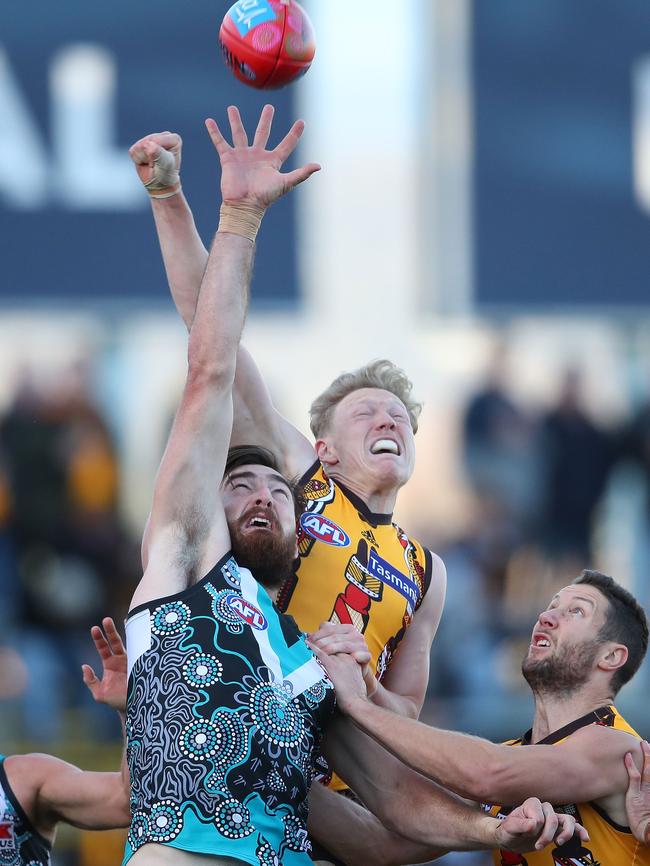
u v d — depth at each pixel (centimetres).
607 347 4078
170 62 3594
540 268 3703
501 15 3712
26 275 3588
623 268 3706
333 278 5062
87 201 3600
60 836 2808
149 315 3612
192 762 1420
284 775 1456
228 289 1541
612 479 3788
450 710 3158
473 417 3859
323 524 1764
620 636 1639
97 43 3591
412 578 1803
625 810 1562
